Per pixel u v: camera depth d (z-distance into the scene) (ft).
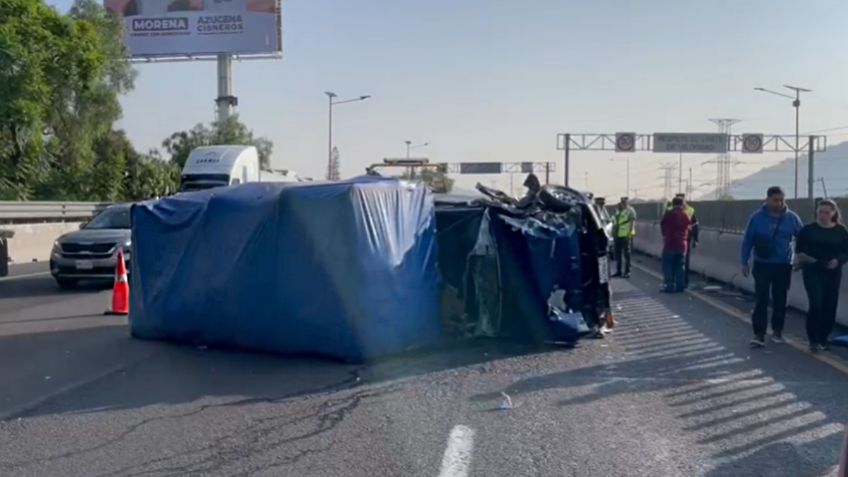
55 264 68.69
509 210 43.55
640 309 56.29
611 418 29.17
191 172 115.44
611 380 34.91
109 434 27.55
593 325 44.68
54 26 119.34
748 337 44.93
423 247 41.19
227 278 40.37
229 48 201.05
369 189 38.91
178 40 201.67
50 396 32.53
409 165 73.05
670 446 26.04
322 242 38.22
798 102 212.84
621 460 24.73
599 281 44.91
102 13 160.35
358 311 37.91
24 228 106.73
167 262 43.11
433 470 23.97
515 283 42.80
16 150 127.85
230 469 24.13
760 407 30.53
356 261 37.88
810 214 69.72
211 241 41.29
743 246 42.16
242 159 118.52
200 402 31.58
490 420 28.99
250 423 28.78
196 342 42.14
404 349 39.83
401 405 31.04
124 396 32.50
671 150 221.46
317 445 26.30
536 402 31.35
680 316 52.90
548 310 42.45
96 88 145.07
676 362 38.45
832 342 41.37
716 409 30.30
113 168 177.37
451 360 39.04
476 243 42.73
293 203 38.88
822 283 40.11
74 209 123.75
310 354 39.06
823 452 25.45
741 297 62.95
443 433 27.48
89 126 154.92
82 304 59.36
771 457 25.00
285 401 31.68
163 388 33.78
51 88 118.93
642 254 115.24
